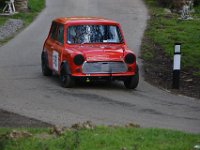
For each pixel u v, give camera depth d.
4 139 22.42
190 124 29.31
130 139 22.16
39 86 40.97
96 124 27.73
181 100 36.91
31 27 79.62
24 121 28.97
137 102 35.62
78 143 21.22
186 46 59.34
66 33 41.69
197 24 78.88
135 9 95.00
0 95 37.41
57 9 96.19
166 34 68.81
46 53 45.28
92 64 39.28
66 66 39.88
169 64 51.94
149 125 28.66
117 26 42.53
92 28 42.09
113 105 34.44
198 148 20.67
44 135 23.44
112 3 102.38
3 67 50.03
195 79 45.06
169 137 22.78
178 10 96.19
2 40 68.62
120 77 39.72
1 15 90.19
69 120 29.59
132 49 59.81
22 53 58.62
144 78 45.16
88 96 37.31
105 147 20.98
